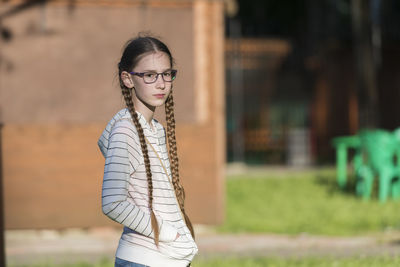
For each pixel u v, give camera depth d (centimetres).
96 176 2569
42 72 2566
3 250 1445
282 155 6359
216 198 2581
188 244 706
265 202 3272
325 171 4747
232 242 2248
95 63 2586
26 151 2548
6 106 2555
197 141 2583
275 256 1944
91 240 2388
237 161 6156
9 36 2555
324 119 6366
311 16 6631
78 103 2580
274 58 6569
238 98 6344
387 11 5769
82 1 2566
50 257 2025
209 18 2594
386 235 2323
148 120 723
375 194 3406
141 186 693
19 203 2538
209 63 2594
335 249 2066
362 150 3459
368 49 3922
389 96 5684
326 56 6203
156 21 2588
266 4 7044
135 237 696
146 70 697
